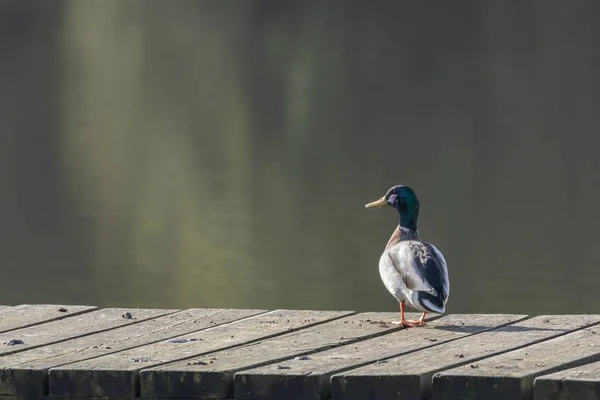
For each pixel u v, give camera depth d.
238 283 19.56
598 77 42.16
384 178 28.81
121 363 7.17
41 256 21.80
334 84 43.25
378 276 19.83
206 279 19.86
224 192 27.70
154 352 7.48
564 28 49.84
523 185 27.69
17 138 35.31
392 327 8.02
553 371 6.72
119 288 19.42
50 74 46.22
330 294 18.78
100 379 6.99
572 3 53.31
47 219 25.14
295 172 29.98
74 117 38.81
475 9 53.53
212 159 32.25
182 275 20.19
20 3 55.09
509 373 6.57
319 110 39.16
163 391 6.92
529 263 20.41
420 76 44.00
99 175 30.19
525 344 7.41
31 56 48.75
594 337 7.55
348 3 55.25
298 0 55.94
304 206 25.89
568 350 7.17
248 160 31.86
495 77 43.16
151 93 42.88
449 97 40.38
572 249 21.31
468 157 31.31
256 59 47.66
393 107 39.19
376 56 47.12
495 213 24.80
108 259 21.45
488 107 38.31
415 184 28.19
